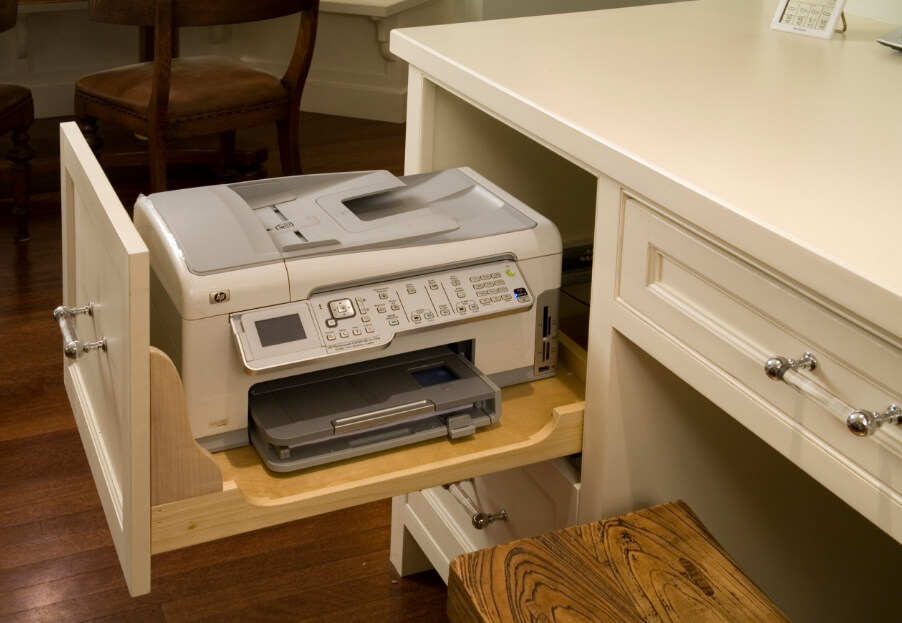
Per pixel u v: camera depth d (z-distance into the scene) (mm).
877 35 1562
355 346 1094
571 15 1658
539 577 1047
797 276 837
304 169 3650
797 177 973
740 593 1033
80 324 1296
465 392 1188
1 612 1669
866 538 1430
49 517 1902
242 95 2908
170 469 1021
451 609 1082
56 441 2121
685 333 1023
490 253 1192
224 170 3373
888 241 835
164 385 983
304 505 1088
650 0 3592
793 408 898
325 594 1742
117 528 1102
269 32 4387
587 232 1631
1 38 3957
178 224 1118
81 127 3029
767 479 1328
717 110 1175
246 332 1064
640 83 1272
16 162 2920
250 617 1685
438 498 1610
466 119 1477
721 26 1605
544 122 1158
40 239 3018
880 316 764
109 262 1022
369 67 4219
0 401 2242
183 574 1780
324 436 1111
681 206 959
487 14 3643
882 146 1068
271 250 1096
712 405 1246
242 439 1144
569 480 1276
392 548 1801
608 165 1061
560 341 1355
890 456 807
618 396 1185
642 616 1001
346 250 1121
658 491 1266
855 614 1491
